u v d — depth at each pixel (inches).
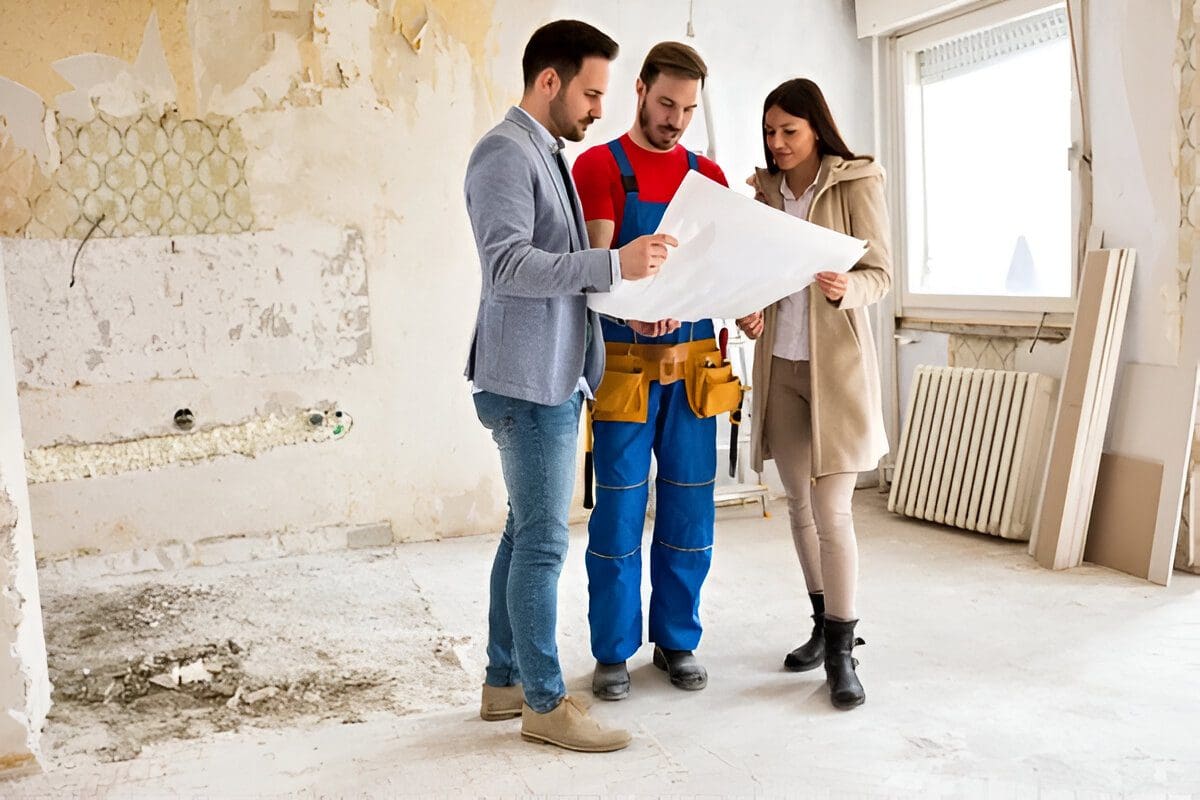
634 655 111.4
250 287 156.3
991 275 172.6
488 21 164.9
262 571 151.7
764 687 100.6
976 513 154.6
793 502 104.0
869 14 179.6
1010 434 151.5
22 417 146.9
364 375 163.8
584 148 171.5
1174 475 128.6
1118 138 137.9
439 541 168.7
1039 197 161.6
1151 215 133.7
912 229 183.6
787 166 96.9
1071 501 136.7
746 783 79.6
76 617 129.8
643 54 173.5
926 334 181.8
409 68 161.6
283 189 156.6
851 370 95.4
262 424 159.0
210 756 88.7
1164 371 132.3
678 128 92.7
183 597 138.4
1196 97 125.3
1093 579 132.0
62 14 144.0
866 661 105.5
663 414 100.4
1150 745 84.4
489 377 82.7
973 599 125.1
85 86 146.0
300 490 161.5
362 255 161.8
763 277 84.7
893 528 163.2
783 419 101.4
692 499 101.0
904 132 182.4
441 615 129.0
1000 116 167.5
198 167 152.1
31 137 144.2
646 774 81.4
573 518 176.7
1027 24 157.0
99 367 150.0
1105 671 100.8
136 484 152.7
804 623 120.1
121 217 149.3
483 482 172.1
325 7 155.8
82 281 148.0
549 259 77.6
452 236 166.9
